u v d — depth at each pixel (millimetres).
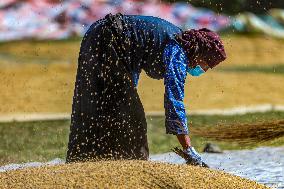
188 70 11523
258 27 49344
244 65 39750
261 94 30781
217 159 15594
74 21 48000
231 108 27406
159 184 8656
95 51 11758
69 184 8523
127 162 9375
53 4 49094
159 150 18125
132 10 49156
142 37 11617
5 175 9094
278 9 54344
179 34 11508
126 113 11773
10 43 44750
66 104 27812
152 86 31938
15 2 49469
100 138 11836
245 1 53094
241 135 9812
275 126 9711
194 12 50781
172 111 10766
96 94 11773
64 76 33875
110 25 11742
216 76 34625
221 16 51125
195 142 18234
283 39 48062
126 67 11727
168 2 51031
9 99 28359
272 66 39531
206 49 11352
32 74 34094
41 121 22969
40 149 18203
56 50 42750
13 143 19016
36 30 47094
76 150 11977
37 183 8617
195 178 9000
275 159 15359
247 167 14344
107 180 8617
